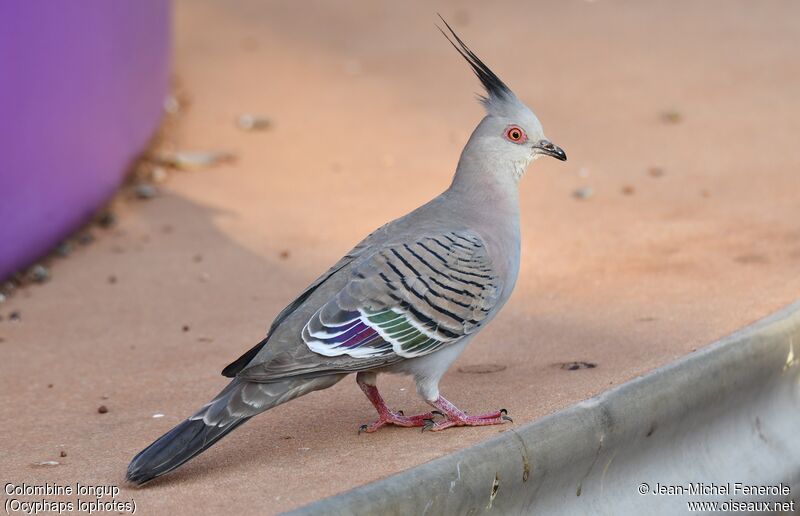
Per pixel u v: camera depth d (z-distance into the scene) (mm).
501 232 10180
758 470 10938
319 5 32594
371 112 23562
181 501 8445
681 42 27328
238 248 16438
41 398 11258
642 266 14602
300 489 8555
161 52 22203
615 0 32219
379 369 9609
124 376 11828
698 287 13539
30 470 9297
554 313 13102
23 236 15453
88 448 9828
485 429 9742
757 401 11328
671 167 19250
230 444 9781
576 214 17188
